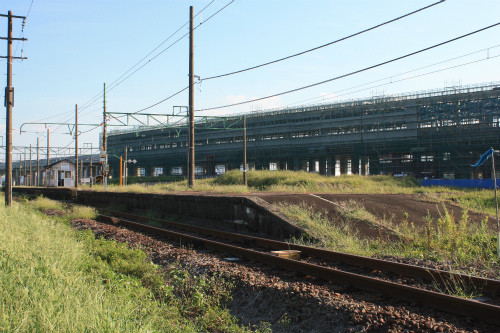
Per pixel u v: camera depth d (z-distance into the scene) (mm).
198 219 20781
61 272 6988
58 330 4492
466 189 35531
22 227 13500
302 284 7672
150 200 25891
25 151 97250
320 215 15250
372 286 7332
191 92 31703
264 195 19453
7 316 4652
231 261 10477
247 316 7051
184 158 119125
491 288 7016
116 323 4969
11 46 25984
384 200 19219
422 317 5844
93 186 55250
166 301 7617
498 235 9867
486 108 73562
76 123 53094
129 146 136750
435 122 79625
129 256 10812
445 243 11312
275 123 102000
